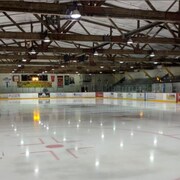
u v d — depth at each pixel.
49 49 16.47
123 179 4.59
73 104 25.52
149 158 5.95
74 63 27.28
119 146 7.17
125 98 33.66
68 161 5.73
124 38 12.38
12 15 11.53
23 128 10.55
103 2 9.30
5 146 7.29
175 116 14.34
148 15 8.72
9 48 15.98
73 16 7.74
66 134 9.11
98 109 19.36
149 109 18.89
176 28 12.96
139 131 9.60
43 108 20.80
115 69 35.22
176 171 5.03
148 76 36.66
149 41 13.43
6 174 4.91
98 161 5.71
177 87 29.61
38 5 7.82
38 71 38.12
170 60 23.75
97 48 17.28
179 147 7.03
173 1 9.65
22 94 37.12
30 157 6.09
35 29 14.46
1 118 14.10
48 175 4.84
